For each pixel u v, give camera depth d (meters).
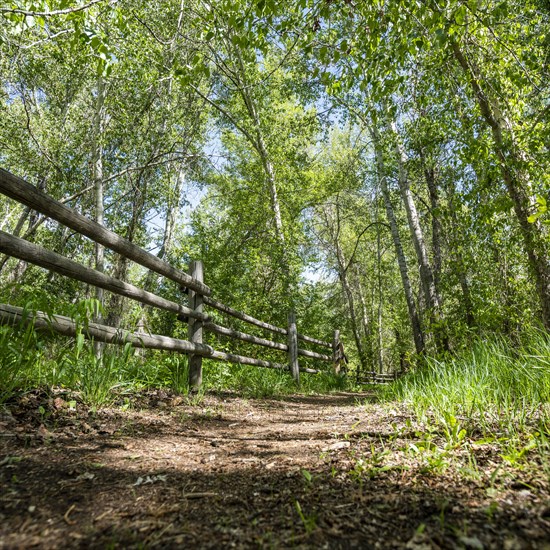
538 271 5.46
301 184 13.84
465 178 6.67
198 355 4.27
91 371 2.61
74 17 4.23
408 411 2.90
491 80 5.41
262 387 5.52
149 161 10.45
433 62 5.84
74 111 12.07
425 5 3.47
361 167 15.23
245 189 13.66
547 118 5.55
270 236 12.07
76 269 2.55
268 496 1.35
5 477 1.39
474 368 3.03
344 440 2.16
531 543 0.93
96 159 10.03
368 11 3.69
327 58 3.94
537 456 1.49
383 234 19.27
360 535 1.04
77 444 1.85
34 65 9.39
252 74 11.60
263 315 10.38
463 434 1.74
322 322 12.66
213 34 4.12
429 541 0.98
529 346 3.14
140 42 8.62
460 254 6.69
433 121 7.44
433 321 7.78
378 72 4.12
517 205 5.40
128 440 2.05
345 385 9.42
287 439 2.38
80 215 2.58
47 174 10.48
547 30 5.48
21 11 3.93
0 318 2.12
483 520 1.06
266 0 3.47
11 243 2.08
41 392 2.33
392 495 1.27
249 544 1.02
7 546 0.99
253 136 12.55
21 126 10.22
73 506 1.23
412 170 8.85
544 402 2.27
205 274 10.66
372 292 25.17
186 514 1.21
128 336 3.05
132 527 1.11
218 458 1.87
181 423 2.68
